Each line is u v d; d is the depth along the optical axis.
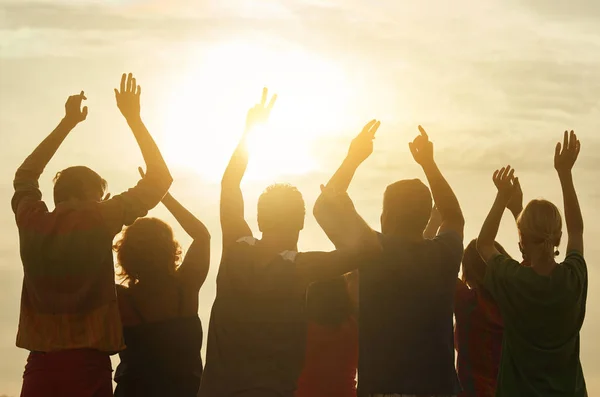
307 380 6.59
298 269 5.53
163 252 6.31
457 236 6.01
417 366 5.77
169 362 6.29
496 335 6.42
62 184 5.80
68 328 5.63
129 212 5.70
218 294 5.64
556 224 5.84
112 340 5.71
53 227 5.62
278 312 5.53
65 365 5.62
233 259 5.63
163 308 6.31
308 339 6.63
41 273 5.62
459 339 6.55
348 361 6.65
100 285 5.68
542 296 5.73
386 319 5.81
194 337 6.36
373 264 5.84
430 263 5.86
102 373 5.71
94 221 5.63
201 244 6.44
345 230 5.54
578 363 5.84
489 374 6.41
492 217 5.94
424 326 5.81
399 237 5.92
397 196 5.96
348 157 5.73
